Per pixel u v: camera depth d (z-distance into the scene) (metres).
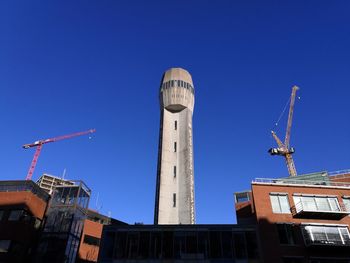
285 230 40.38
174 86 73.19
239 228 39.81
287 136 124.56
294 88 123.31
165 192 59.34
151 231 39.91
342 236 40.03
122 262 37.78
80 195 55.12
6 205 48.72
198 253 38.00
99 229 68.06
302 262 38.06
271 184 44.66
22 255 45.97
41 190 52.91
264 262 37.31
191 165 62.59
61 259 47.00
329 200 44.03
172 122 70.88
